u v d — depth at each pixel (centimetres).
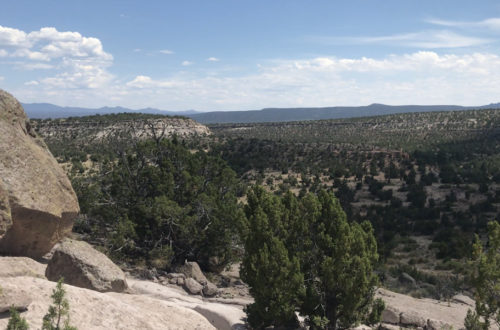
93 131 13538
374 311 1363
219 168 2573
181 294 1688
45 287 866
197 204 2284
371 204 6512
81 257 1155
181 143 2592
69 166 7925
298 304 1373
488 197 6381
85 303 866
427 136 17825
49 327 630
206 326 1000
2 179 1222
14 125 1410
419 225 5122
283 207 1484
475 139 15288
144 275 1862
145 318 909
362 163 10756
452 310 1934
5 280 834
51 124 14300
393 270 3155
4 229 1088
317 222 1453
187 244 2220
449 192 7169
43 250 1384
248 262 1361
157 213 2103
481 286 1091
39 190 1320
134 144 2412
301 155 12031
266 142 13600
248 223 1484
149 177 2330
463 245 3869
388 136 19025
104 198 2302
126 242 2053
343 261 1287
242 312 1487
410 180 7975
